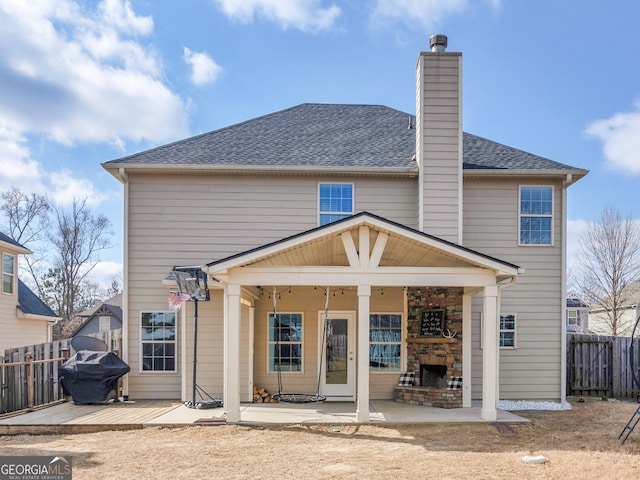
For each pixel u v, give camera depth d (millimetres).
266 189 11805
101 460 6582
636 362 13320
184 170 11523
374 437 7922
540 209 12148
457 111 11516
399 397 11227
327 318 11914
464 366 10539
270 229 11727
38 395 10609
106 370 10609
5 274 17188
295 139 13164
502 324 11859
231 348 8875
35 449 7203
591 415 10102
